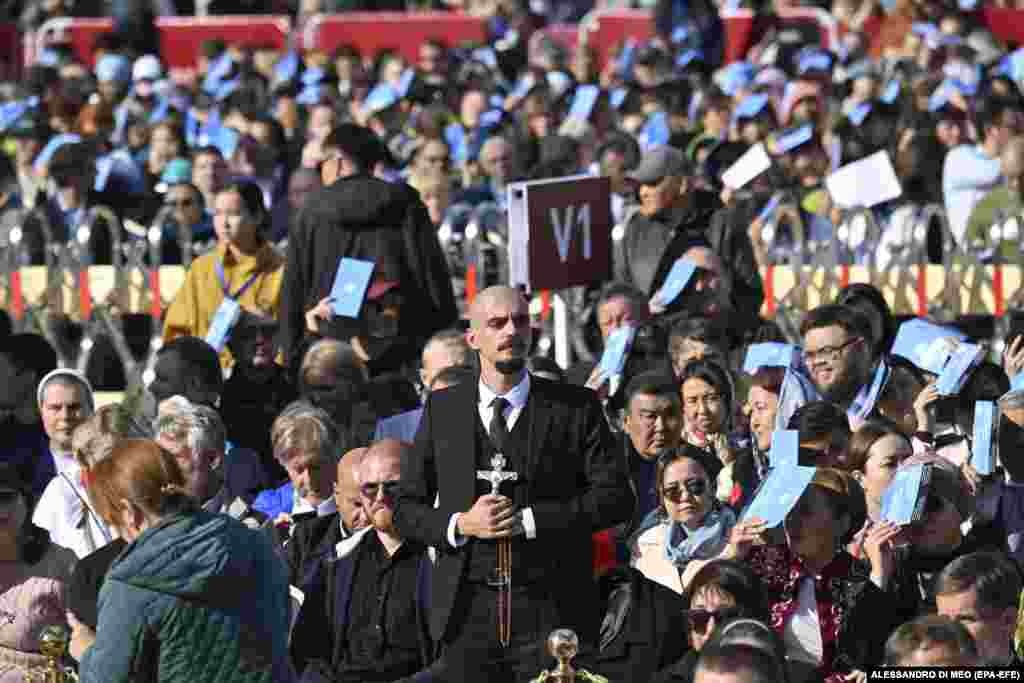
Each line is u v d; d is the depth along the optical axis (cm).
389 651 2681
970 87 5703
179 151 5200
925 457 2681
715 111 5469
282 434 2945
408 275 3528
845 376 3053
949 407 3106
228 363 3628
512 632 2544
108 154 5103
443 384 2925
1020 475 2838
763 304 4034
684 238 3709
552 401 2573
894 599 2578
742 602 2431
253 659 2308
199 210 4269
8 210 4678
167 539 2284
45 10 8100
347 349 3250
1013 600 2430
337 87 6469
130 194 4541
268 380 3519
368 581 2695
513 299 2559
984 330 4031
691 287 3644
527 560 2544
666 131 5253
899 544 2622
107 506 2336
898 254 4041
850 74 6278
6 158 5234
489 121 5400
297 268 3522
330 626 2700
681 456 2767
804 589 2569
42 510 2906
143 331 4128
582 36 7744
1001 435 2830
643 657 2639
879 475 2769
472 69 6606
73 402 3122
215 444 2880
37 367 3378
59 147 4534
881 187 4056
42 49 7594
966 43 6525
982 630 2422
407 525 2559
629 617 2656
